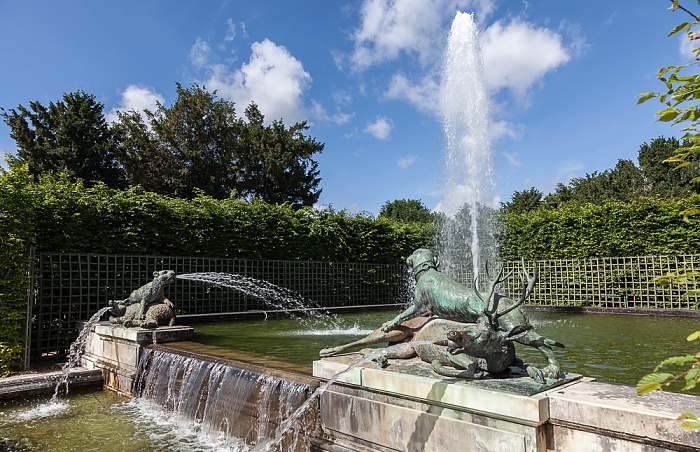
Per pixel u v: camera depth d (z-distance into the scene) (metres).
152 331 6.30
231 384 4.60
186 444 4.59
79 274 8.74
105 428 5.10
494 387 2.54
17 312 7.07
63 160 23.59
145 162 25.75
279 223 13.23
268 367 4.39
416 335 3.46
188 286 10.97
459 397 2.60
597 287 13.93
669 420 1.97
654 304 12.81
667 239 12.85
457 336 2.66
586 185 36.66
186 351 5.58
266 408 4.12
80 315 8.66
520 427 2.36
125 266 9.81
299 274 13.52
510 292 15.52
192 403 5.08
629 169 34.69
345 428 3.32
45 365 7.69
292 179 30.20
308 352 6.18
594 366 4.78
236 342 7.19
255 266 12.52
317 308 12.89
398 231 16.58
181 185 25.17
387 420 3.02
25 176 7.35
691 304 12.15
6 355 6.79
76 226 9.02
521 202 40.50
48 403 6.11
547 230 15.13
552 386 2.54
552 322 9.73
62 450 4.51
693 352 5.58
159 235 10.51
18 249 7.17
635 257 13.31
